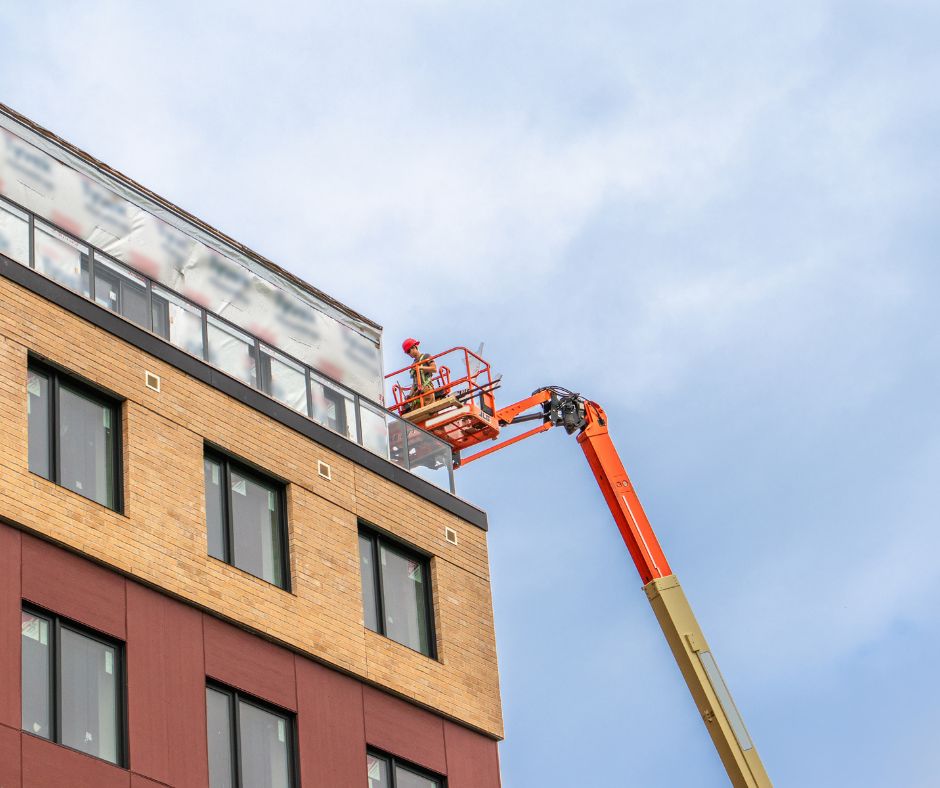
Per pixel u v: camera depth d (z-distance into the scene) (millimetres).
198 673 35625
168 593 35719
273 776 36406
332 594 39125
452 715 40531
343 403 42438
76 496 34781
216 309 42594
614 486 62188
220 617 36562
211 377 38781
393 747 38938
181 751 34594
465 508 43938
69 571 34156
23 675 32625
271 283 44219
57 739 32688
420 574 42062
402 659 40000
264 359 40906
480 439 61594
